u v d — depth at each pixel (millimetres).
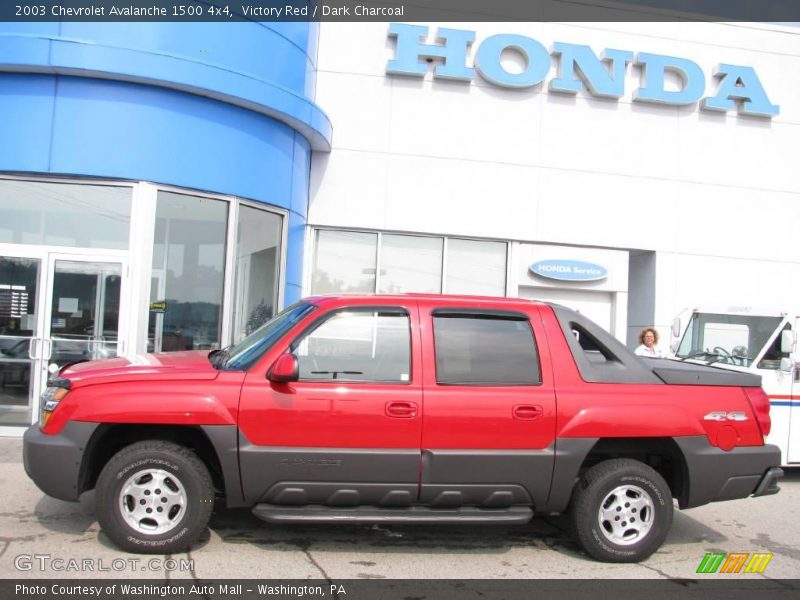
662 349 12227
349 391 4738
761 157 12750
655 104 12445
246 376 4750
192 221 9227
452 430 4773
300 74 10406
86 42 8227
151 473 4652
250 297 9914
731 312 8344
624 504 4988
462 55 11711
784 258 12703
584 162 12172
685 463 5020
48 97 8438
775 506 6926
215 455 4945
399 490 4742
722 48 12781
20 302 8695
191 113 9000
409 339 4965
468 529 5703
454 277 11883
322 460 4672
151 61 8477
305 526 5543
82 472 4688
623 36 12461
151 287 8938
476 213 11812
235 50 9336
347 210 11477
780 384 7809
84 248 8727
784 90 12922
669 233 12383
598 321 12375
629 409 4945
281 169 10148
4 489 6219
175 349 9117
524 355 5043
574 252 12156
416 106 11703
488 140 11883
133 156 8648
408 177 11656
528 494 4863
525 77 11828
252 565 4625
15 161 8398
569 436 4867
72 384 4727
